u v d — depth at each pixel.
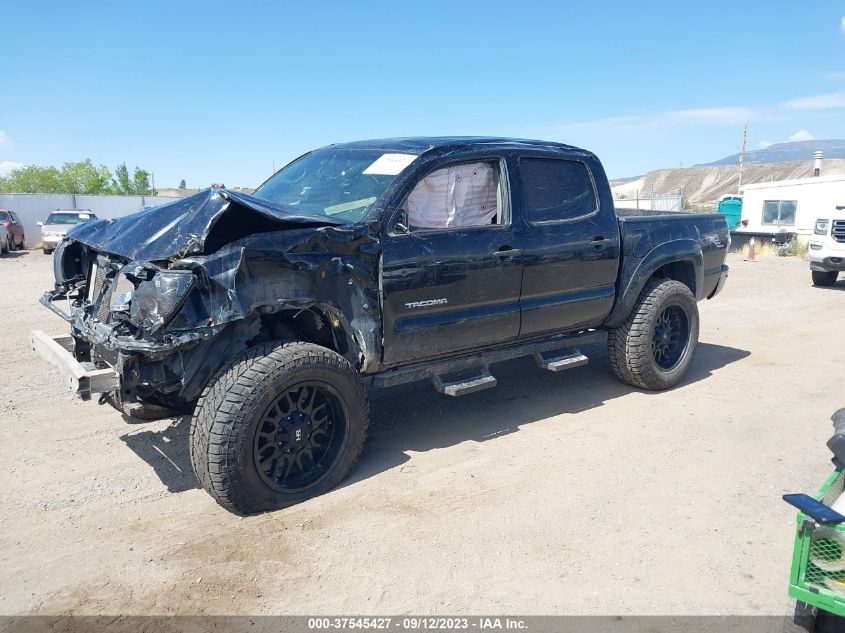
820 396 6.23
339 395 4.22
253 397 3.81
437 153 4.83
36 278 16.06
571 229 5.43
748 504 4.16
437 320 4.71
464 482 4.43
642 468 4.65
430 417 5.67
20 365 7.22
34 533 3.84
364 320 4.36
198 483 4.45
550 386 6.52
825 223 13.42
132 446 5.05
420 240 4.55
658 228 6.21
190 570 3.47
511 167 5.15
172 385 3.94
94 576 3.43
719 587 3.34
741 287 13.64
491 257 4.90
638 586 3.35
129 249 3.94
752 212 31.31
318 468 4.25
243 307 3.78
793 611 2.62
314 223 4.15
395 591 3.30
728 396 6.22
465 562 3.54
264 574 3.44
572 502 4.17
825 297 12.29
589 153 5.84
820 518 2.32
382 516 3.99
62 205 33.72
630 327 6.06
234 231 4.02
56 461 4.78
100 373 3.78
